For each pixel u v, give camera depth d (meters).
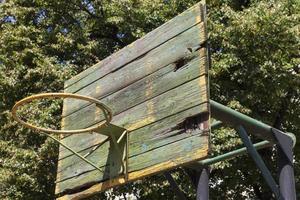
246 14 11.96
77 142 5.80
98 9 13.88
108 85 5.57
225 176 12.95
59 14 13.94
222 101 12.20
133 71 5.32
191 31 4.79
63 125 6.02
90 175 5.51
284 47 11.98
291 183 5.57
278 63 11.86
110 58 5.70
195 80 4.59
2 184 12.21
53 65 12.49
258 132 5.66
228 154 6.32
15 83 12.66
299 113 13.08
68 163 5.86
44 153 11.54
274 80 11.86
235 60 11.94
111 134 5.24
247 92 12.25
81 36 13.30
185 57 4.76
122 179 5.06
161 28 5.16
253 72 11.84
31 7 13.84
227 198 13.54
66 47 13.16
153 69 5.08
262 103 12.61
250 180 13.12
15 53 12.78
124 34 13.89
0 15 13.82
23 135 12.14
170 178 6.53
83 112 5.79
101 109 5.03
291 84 12.23
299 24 12.03
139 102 5.12
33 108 11.92
